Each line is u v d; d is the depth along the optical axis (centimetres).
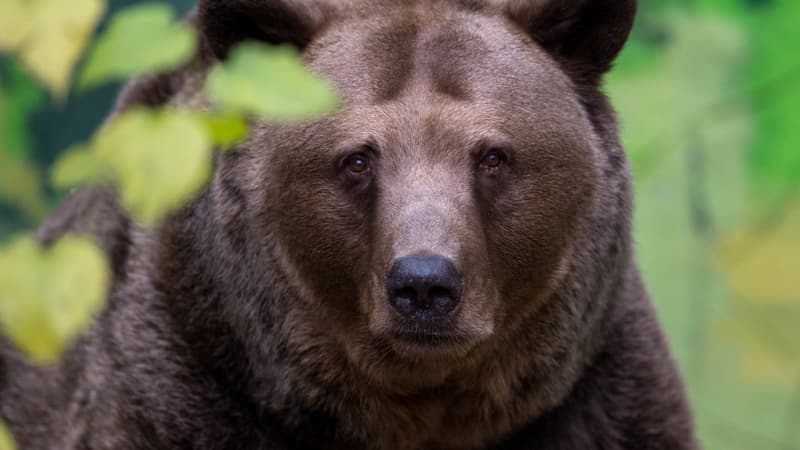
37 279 343
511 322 936
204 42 962
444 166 872
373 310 865
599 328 997
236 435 979
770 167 2041
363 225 894
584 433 1027
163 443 977
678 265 1928
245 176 940
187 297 982
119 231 1047
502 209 899
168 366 984
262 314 952
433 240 823
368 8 944
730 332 1950
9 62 1273
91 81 354
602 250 973
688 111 1966
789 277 1977
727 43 2009
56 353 355
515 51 934
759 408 1917
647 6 2012
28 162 1336
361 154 887
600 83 991
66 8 355
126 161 344
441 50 908
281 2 936
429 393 950
